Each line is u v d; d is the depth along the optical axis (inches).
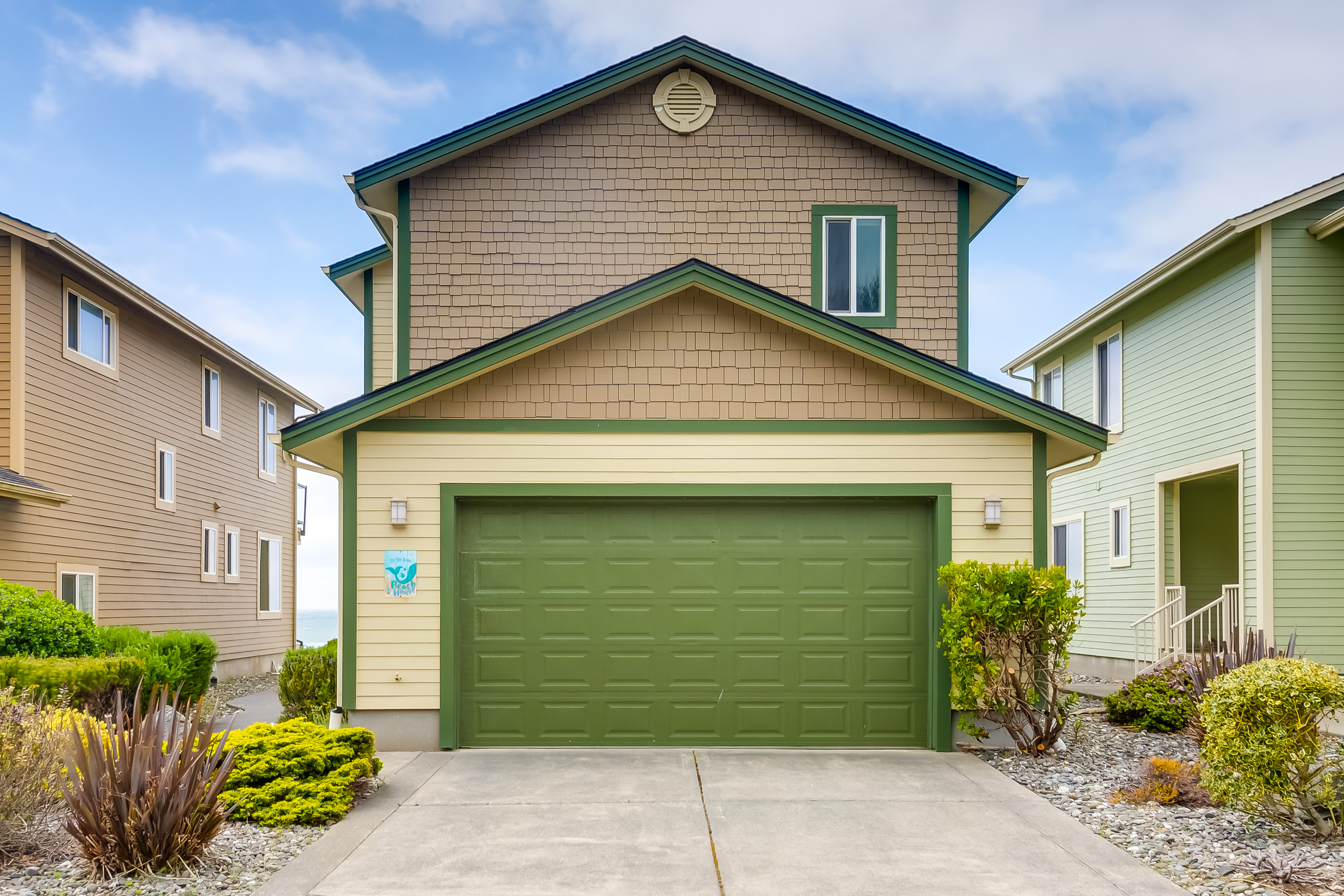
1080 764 322.7
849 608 359.9
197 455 733.9
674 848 232.7
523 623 357.7
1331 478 474.0
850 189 481.1
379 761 292.8
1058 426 350.0
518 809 267.1
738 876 212.4
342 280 551.8
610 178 479.2
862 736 355.6
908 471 359.6
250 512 844.6
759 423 361.4
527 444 358.9
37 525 514.3
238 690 639.8
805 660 358.3
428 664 349.7
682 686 356.8
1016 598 324.5
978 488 358.3
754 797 280.4
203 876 212.5
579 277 473.1
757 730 355.9
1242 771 237.6
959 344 472.7
